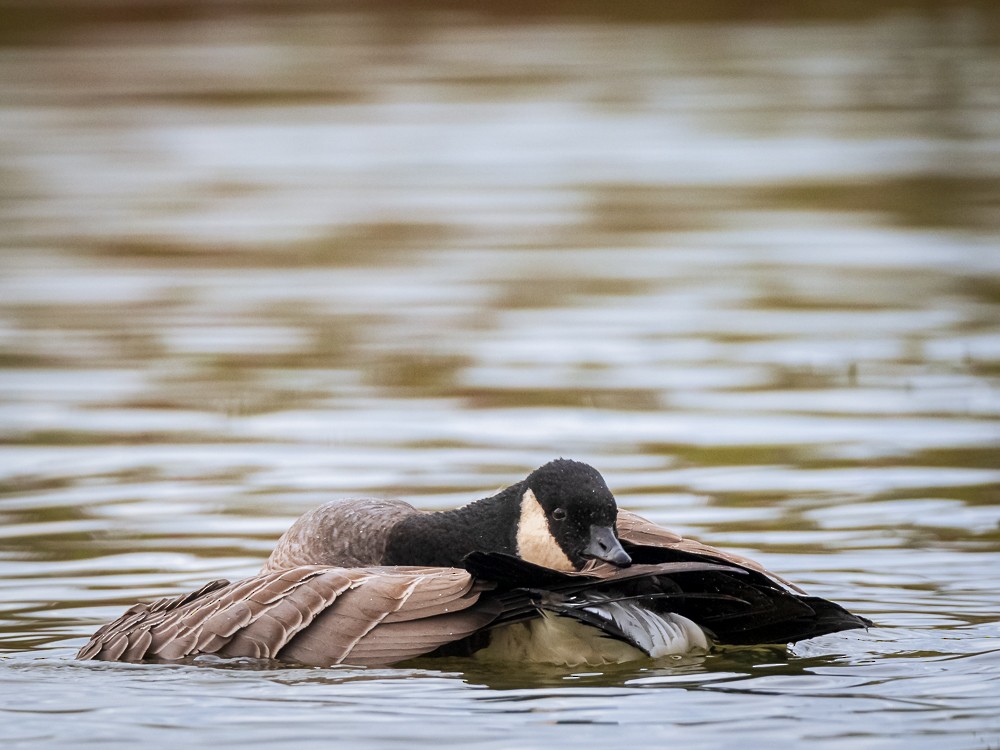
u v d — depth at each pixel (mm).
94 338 18672
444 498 12789
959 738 7152
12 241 24188
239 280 21734
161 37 40625
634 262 22422
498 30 41469
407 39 40500
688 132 31656
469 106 33938
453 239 24125
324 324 19250
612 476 13398
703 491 12938
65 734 7375
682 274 21766
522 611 7980
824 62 37500
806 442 14352
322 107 34250
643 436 14641
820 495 12742
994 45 38438
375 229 24891
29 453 14359
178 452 14359
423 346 18141
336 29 41375
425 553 9547
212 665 8344
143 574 11023
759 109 33344
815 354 17531
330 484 13312
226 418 15461
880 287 20812
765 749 7016
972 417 15008
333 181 28391
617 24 42219
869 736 7180
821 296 20359
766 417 15203
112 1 44438
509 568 7844
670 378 16672
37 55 38688
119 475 13680
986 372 16625
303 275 22047
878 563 10938
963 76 35594
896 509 12328
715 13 43219
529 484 9375
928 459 13734
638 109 33531
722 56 38438
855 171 28406
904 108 33219
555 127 32344
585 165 29344
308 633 8234
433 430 14945
